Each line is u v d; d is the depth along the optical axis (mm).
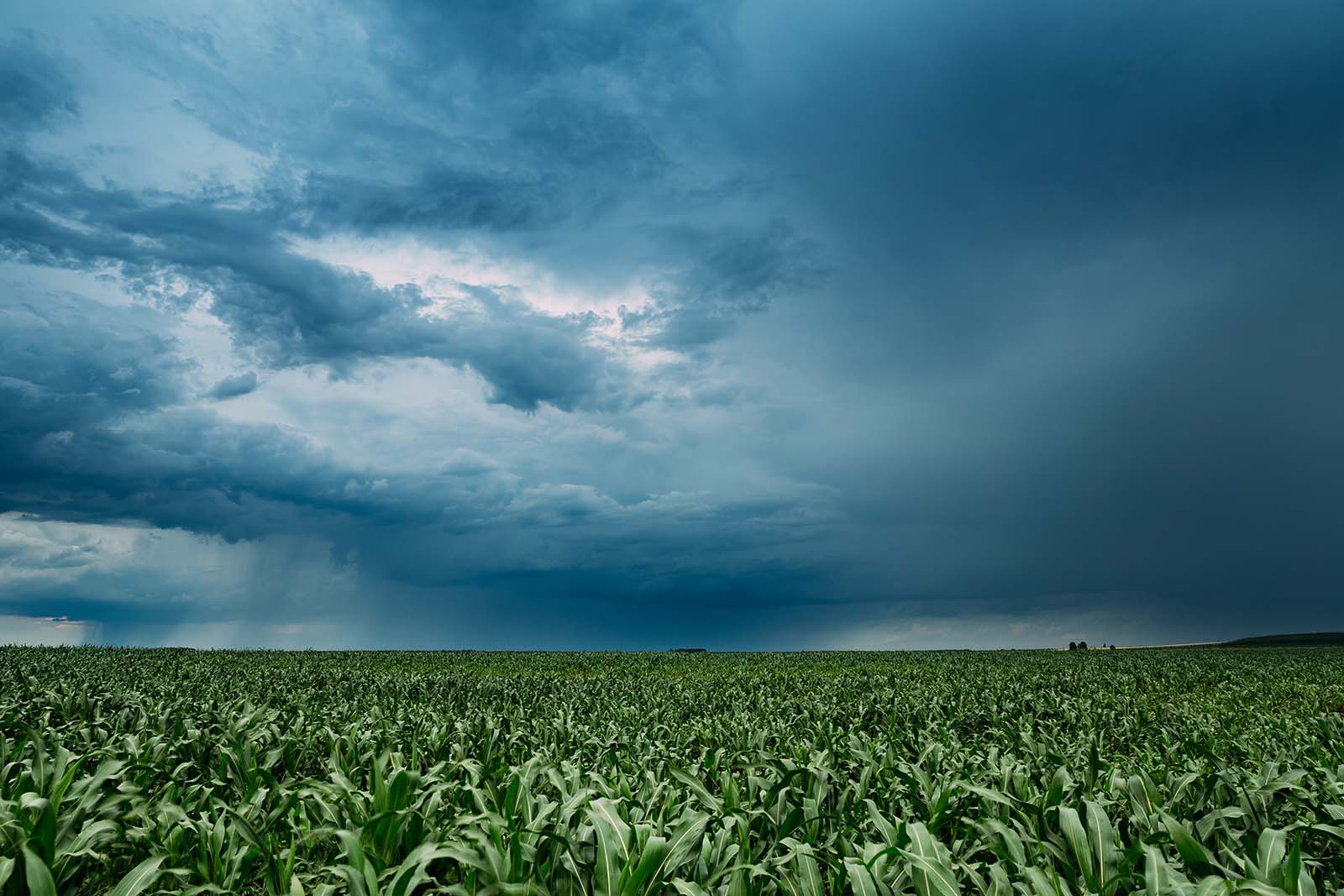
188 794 5758
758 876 4199
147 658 27594
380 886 4125
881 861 4414
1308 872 4207
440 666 31531
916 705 14789
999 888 4020
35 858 3625
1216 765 7023
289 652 38750
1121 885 4254
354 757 7660
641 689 20797
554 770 6086
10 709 9891
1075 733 12414
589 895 3996
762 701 16125
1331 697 19234
